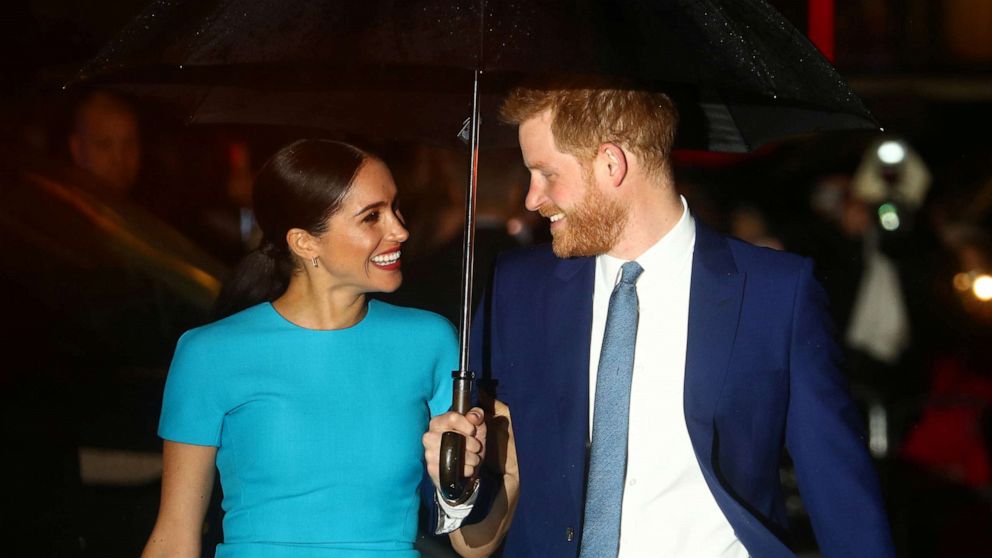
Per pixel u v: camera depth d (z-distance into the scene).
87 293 8.48
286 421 5.55
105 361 8.52
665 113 5.32
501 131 6.33
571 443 5.34
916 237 12.27
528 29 4.70
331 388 5.62
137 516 8.54
